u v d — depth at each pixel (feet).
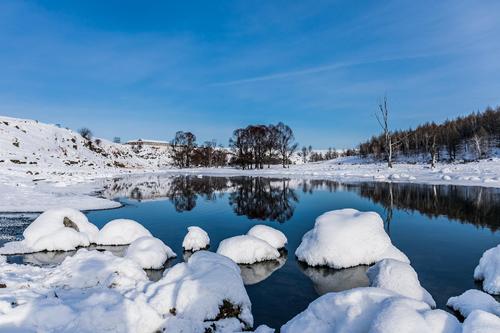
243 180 140.97
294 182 122.93
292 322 19.03
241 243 35.42
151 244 34.68
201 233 40.68
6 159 163.53
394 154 265.75
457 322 16.05
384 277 24.35
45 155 197.77
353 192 87.25
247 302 22.70
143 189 104.53
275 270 32.99
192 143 323.98
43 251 38.99
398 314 15.72
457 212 57.72
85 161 220.02
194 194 92.27
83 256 29.66
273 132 271.28
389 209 62.03
